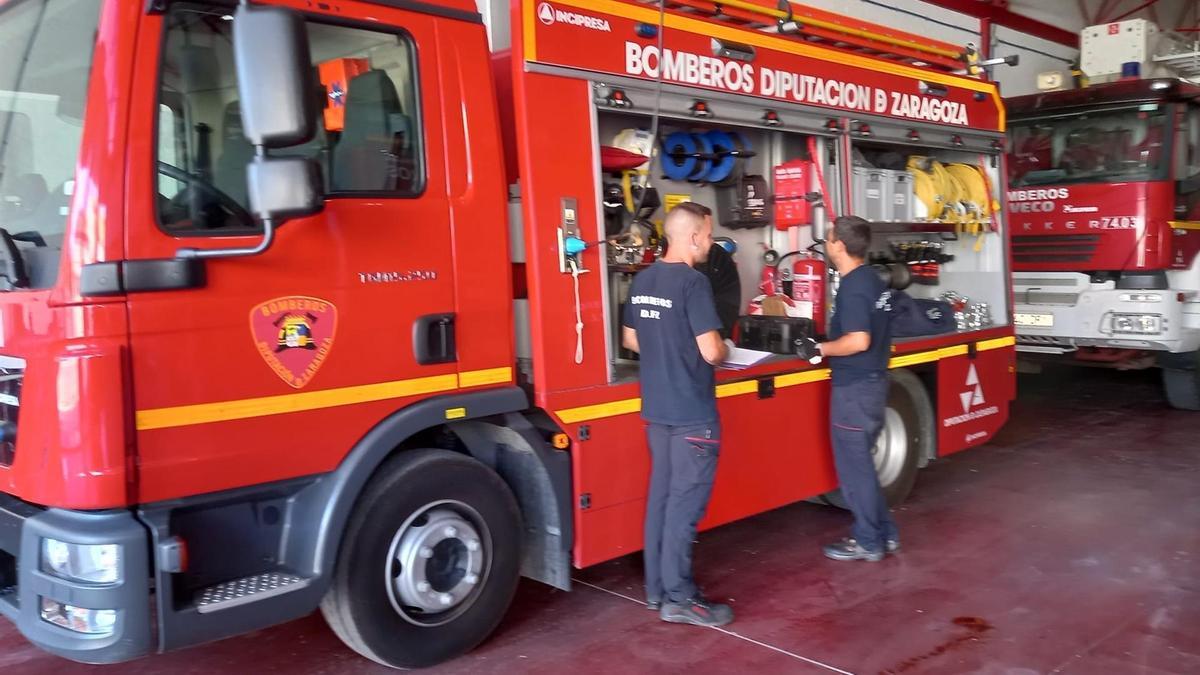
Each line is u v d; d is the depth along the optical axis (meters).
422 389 3.44
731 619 4.09
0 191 3.12
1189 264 8.38
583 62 3.94
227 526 3.13
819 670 3.64
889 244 6.13
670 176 4.88
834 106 5.22
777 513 5.77
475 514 3.69
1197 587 4.42
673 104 4.32
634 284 4.06
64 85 2.93
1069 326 8.49
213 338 2.94
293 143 2.68
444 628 3.62
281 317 3.08
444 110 3.49
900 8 9.97
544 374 3.79
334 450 3.23
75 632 2.87
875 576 4.64
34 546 2.88
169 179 2.88
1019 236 8.83
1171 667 3.63
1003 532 5.27
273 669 3.69
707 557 4.97
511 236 3.92
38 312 2.86
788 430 4.93
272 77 2.59
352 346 3.25
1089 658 3.71
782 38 4.91
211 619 2.97
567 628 4.08
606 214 4.52
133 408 2.80
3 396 3.04
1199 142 8.62
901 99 5.70
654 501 4.07
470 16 3.59
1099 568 4.68
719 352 3.82
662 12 3.88
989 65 6.54
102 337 2.75
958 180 6.52
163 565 2.84
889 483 5.64
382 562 3.42
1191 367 8.41
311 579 3.20
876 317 4.64
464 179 3.54
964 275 6.82
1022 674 3.59
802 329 4.83
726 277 5.04
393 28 3.36
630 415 4.11
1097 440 7.52
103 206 2.75
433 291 3.46
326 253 3.18
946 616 4.14
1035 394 9.73
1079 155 8.51
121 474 2.77
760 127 4.77
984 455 7.10
